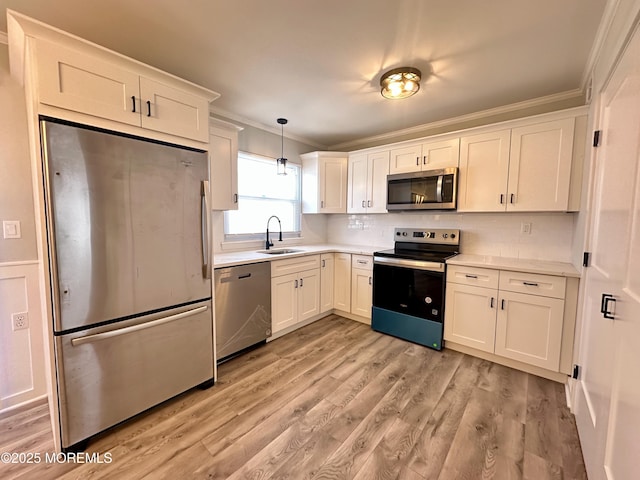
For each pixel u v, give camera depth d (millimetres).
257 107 2865
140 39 1801
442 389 2088
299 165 3926
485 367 2395
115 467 1433
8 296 1810
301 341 2887
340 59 2020
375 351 2680
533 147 2404
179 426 1714
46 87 1354
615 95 1368
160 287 1797
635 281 990
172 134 1821
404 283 2904
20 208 1825
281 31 1721
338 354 2619
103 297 1558
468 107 2828
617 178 1270
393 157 3295
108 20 1621
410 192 3098
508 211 2553
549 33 1703
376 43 1829
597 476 1241
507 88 2420
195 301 2002
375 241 3881
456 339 2633
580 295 1934
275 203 3674
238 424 1731
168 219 1811
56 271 1396
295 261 3059
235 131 2793
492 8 1505
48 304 1401
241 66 2117
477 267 2484
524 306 2273
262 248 3514
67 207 1415
